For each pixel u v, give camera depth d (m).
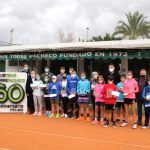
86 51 20.11
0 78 18.72
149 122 14.93
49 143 11.17
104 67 21.81
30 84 18.22
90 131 13.37
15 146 10.68
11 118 16.77
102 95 15.12
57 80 17.11
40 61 24.41
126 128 14.14
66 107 17.12
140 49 18.80
